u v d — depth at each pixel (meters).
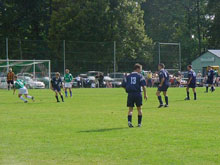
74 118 30.83
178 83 95.44
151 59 104.69
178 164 16.64
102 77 93.69
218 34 134.62
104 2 108.56
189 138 21.91
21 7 120.31
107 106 40.94
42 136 22.77
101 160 17.33
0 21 118.88
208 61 111.44
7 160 17.44
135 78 25.72
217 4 135.62
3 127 26.14
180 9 144.12
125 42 107.56
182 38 141.50
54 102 46.72
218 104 42.47
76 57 97.25
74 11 109.75
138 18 116.69
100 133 23.69
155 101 46.84
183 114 33.16
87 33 107.25
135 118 30.52
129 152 18.69
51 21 111.00
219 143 20.58
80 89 82.06
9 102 47.12
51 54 98.94
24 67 89.38
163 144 20.38
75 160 17.38
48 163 16.97
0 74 85.31
